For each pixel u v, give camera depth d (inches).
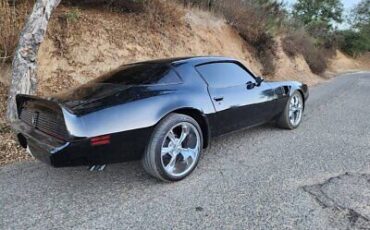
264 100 173.5
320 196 113.5
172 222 99.2
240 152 162.4
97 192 120.0
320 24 1333.7
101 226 97.9
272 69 486.6
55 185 126.0
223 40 420.8
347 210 103.8
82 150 104.5
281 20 636.1
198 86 140.3
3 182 128.0
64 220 101.5
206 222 98.9
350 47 1593.3
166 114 121.2
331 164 143.9
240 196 114.8
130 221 100.3
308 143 175.8
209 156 156.9
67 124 104.1
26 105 130.6
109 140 108.2
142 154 120.0
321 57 786.2
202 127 139.9
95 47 257.8
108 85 132.6
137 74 139.2
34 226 98.3
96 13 278.2
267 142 178.1
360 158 151.1
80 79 239.9
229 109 149.2
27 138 121.0
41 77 221.5
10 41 208.4
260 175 133.2
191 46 354.9
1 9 207.9
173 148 125.6
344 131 200.2
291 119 202.2
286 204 108.5
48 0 171.0
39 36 171.6
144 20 311.1
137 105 116.1
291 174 133.6
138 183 127.2
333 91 418.0
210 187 122.6
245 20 478.3
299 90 207.2
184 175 129.7
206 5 436.1
